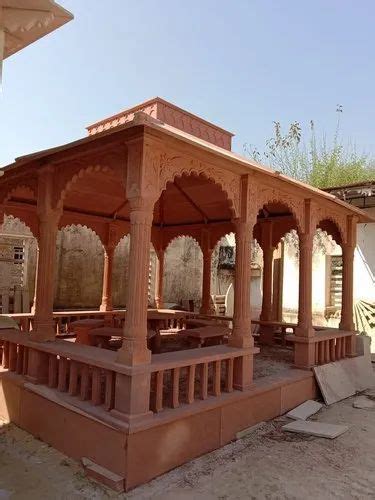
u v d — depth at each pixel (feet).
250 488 12.22
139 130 12.77
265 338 29.17
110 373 13.17
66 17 10.21
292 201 20.26
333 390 21.13
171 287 48.52
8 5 9.69
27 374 16.79
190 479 12.66
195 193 26.04
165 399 14.97
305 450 14.93
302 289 21.27
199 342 22.52
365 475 13.17
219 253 50.83
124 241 44.24
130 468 11.95
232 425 15.69
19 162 17.07
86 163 15.40
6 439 15.42
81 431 13.44
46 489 11.88
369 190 29.63
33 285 37.37
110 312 30.55
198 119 21.30
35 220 25.89
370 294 32.32
